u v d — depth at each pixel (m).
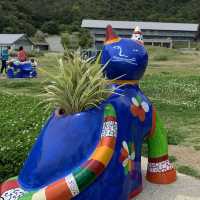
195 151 4.70
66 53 2.95
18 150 3.38
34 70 12.24
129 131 2.95
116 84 3.07
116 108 2.88
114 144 2.75
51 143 2.71
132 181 3.11
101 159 2.64
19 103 6.18
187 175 3.86
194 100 8.32
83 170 2.60
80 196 2.62
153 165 3.52
